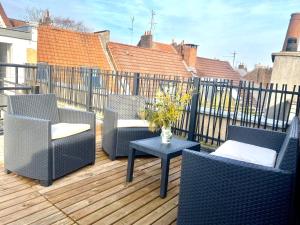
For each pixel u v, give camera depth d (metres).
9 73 9.62
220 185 1.76
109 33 14.57
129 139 3.73
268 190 1.61
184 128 4.99
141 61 14.80
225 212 1.76
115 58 13.89
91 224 2.18
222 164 1.73
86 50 13.38
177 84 4.76
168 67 15.86
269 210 1.62
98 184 2.91
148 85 5.34
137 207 2.49
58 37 12.77
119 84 6.14
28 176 2.79
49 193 2.63
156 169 3.48
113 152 3.66
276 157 2.73
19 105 3.11
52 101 3.55
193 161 1.87
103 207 2.45
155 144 2.93
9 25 14.34
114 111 3.63
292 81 7.25
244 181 1.67
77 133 3.17
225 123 4.54
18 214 2.25
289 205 1.59
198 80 4.49
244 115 4.25
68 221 2.20
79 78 7.14
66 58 12.24
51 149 2.75
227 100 4.45
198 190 1.86
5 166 2.99
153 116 3.02
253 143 3.19
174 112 2.95
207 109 4.67
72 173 3.15
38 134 2.68
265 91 3.98
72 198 2.56
